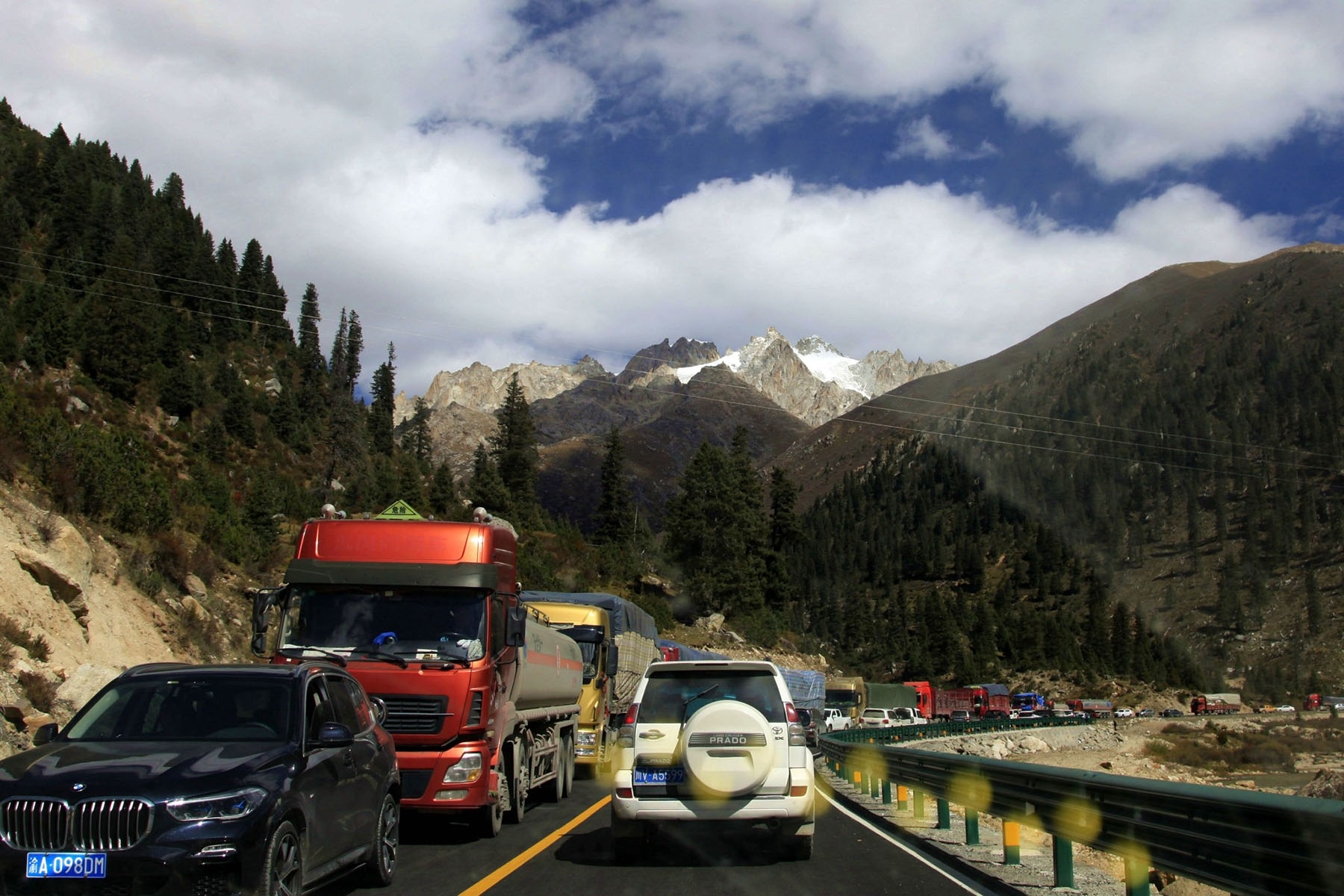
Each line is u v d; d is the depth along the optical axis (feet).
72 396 261.85
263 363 439.63
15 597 65.00
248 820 23.58
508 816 48.80
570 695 63.05
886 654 573.33
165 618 84.84
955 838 45.68
